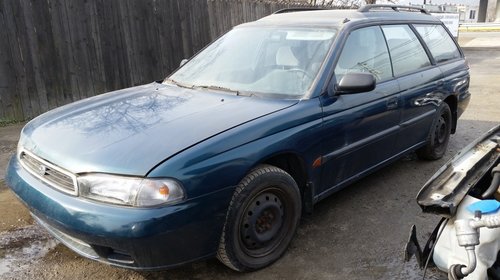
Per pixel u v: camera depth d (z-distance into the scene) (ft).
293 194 10.60
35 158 9.62
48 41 22.33
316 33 12.84
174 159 8.45
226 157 8.97
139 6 25.89
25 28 21.49
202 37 30.32
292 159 10.81
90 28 23.79
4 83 21.35
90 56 24.03
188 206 8.41
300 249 11.24
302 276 10.17
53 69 22.75
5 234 11.96
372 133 12.89
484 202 7.32
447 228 7.73
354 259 10.85
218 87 12.23
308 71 11.73
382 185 15.16
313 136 10.78
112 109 11.02
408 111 14.46
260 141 9.61
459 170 8.26
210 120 9.80
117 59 25.30
